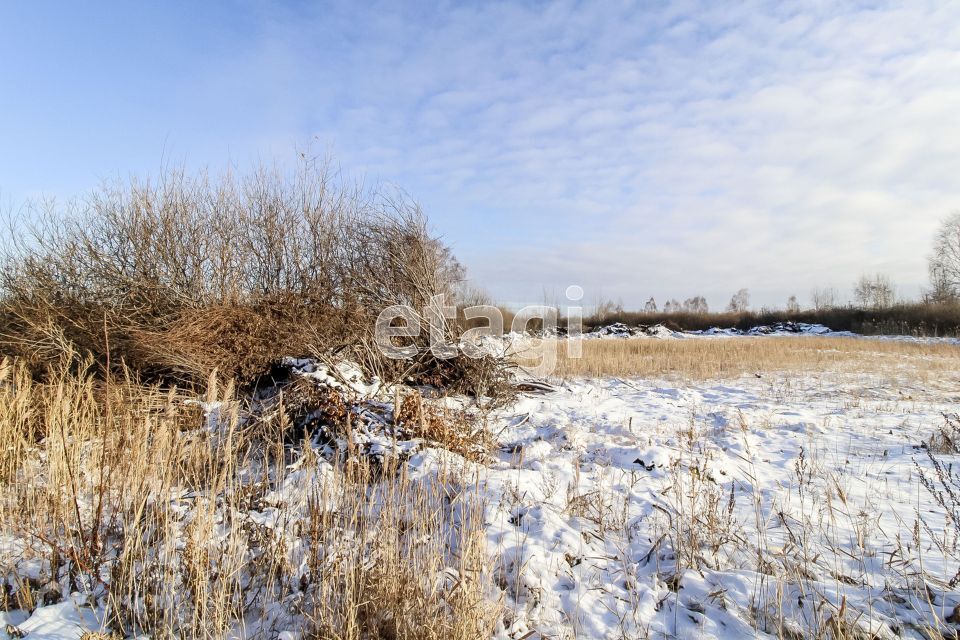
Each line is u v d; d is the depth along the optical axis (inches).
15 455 185.9
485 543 137.2
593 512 181.2
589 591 135.7
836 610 121.9
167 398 282.0
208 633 116.6
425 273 400.5
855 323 1387.8
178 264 402.9
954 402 384.8
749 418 328.5
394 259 407.2
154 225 402.9
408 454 208.1
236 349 313.1
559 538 157.5
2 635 113.6
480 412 317.1
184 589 129.2
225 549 140.1
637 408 372.5
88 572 134.7
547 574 140.9
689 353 714.8
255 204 442.0
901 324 1278.3
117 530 155.8
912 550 151.3
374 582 126.0
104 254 391.9
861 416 335.0
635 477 214.7
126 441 180.9
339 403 245.6
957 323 1206.3
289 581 136.1
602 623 124.0
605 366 584.7
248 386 318.7
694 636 119.0
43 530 144.5
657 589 136.9
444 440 228.2
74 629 117.2
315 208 440.5
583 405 379.2
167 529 136.0
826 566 145.9
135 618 120.6
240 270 412.5
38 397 224.2
